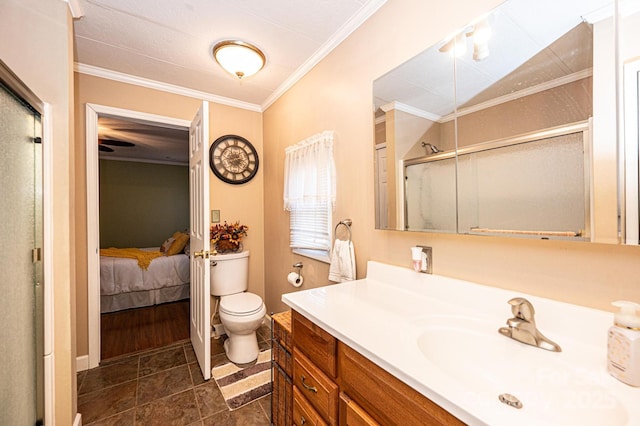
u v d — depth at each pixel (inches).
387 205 53.7
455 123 42.4
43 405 48.1
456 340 34.5
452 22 43.1
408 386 25.4
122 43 69.4
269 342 92.8
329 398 35.5
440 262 45.9
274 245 100.9
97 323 80.6
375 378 28.9
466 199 41.3
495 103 37.7
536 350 29.8
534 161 34.0
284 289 94.0
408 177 49.8
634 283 28.0
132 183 207.6
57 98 51.5
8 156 39.3
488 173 38.6
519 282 36.4
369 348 29.5
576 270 31.7
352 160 63.0
